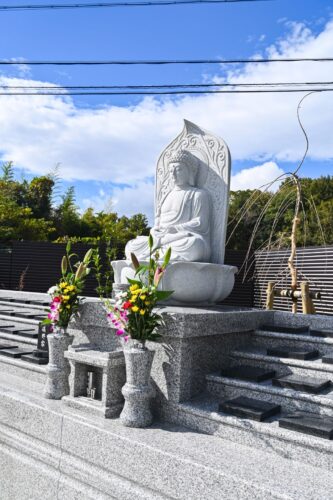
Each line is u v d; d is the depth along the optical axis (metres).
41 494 3.12
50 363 3.64
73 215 19.05
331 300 8.19
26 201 19.44
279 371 3.41
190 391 3.25
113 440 2.81
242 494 2.21
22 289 11.93
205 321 3.29
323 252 8.45
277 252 9.62
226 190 4.73
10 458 3.40
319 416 2.74
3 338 5.29
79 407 3.29
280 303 9.86
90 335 3.82
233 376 3.30
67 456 3.07
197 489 2.38
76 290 3.76
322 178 16.84
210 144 4.92
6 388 3.85
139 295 2.98
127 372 3.04
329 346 3.53
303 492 2.12
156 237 4.61
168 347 3.22
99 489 2.81
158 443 2.70
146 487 2.60
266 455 2.59
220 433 2.88
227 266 4.38
